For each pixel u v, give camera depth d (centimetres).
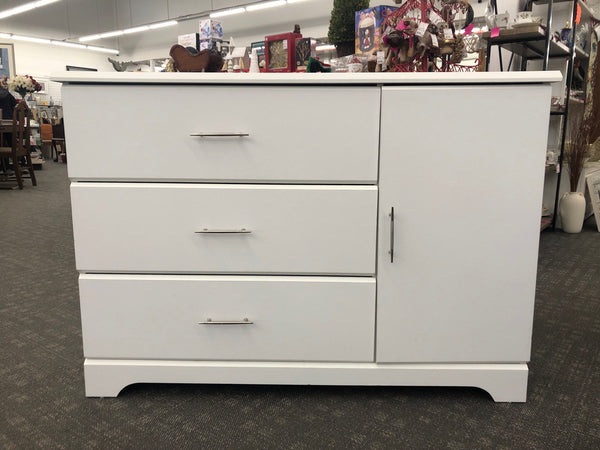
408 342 111
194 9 1202
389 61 121
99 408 113
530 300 108
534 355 140
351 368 114
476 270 107
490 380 113
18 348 144
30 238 296
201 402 116
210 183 107
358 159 103
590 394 118
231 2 1142
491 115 100
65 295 193
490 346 111
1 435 102
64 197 459
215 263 109
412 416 109
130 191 106
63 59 1304
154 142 104
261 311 111
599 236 307
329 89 101
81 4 1287
